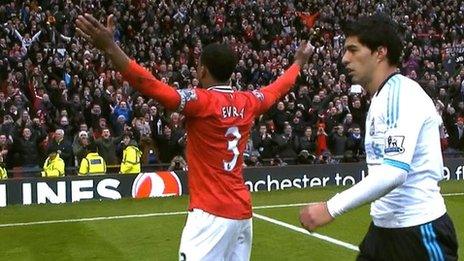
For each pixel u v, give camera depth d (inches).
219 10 1915.6
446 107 1444.4
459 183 1202.6
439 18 2217.0
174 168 1138.0
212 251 340.2
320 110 1393.9
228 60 345.4
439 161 262.5
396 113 249.1
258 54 1721.2
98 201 1035.9
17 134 1149.7
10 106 1213.7
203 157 340.5
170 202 1025.5
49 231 832.3
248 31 1844.2
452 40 2102.6
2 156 1078.4
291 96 1395.2
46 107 1284.4
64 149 1141.7
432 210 259.9
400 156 243.4
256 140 1245.1
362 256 275.6
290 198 1061.1
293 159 1234.0
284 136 1270.9
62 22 1626.5
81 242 772.0
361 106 1376.7
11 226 863.1
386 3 2222.0
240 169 351.9
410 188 258.8
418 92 256.1
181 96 319.0
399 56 263.3
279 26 1929.1
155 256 703.7
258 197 1071.0
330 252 715.4
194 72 1483.8
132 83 294.5
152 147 1208.8
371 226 275.7
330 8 2084.2
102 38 278.5
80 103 1282.0
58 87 1317.7
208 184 339.9
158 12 1817.2
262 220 895.1
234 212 342.3
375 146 256.8
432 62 1839.3
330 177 1179.3
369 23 260.8
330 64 1676.9
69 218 910.4
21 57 1432.1
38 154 1173.7
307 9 2102.6
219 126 337.1
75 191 1036.5
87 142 1128.8
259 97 363.9
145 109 1243.8
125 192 1062.4
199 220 339.3
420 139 256.1
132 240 779.4
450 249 263.6
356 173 1192.8
